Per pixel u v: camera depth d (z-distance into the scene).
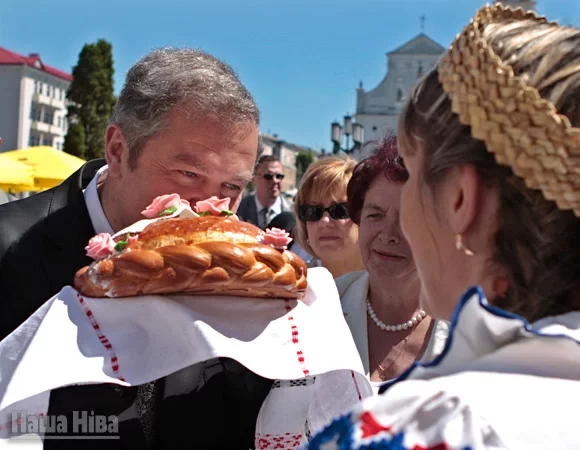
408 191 1.11
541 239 0.96
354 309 2.63
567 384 0.91
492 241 0.99
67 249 2.00
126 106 1.93
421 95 1.08
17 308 1.94
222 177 1.91
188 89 1.84
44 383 1.38
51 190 2.19
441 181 1.03
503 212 0.97
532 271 0.98
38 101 60.09
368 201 2.57
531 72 0.98
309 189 3.60
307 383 1.74
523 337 0.92
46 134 62.66
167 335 1.46
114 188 2.04
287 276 1.54
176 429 1.70
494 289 1.02
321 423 1.72
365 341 2.54
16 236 2.01
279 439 1.72
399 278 2.48
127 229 1.65
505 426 0.86
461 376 0.93
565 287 0.98
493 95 0.94
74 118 50.28
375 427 0.88
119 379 1.41
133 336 1.48
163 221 1.59
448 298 1.07
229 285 1.47
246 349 1.46
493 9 1.11
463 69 0.99
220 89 1.87
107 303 1.49
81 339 1.46
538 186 0.93
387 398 0.91
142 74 1.92
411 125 1.10
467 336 0.95
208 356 1.39
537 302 0.99
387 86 46.34
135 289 1.46
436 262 1.07
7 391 1.37
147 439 1.68
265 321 1.54
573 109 0.95
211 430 1.73
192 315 1.46
